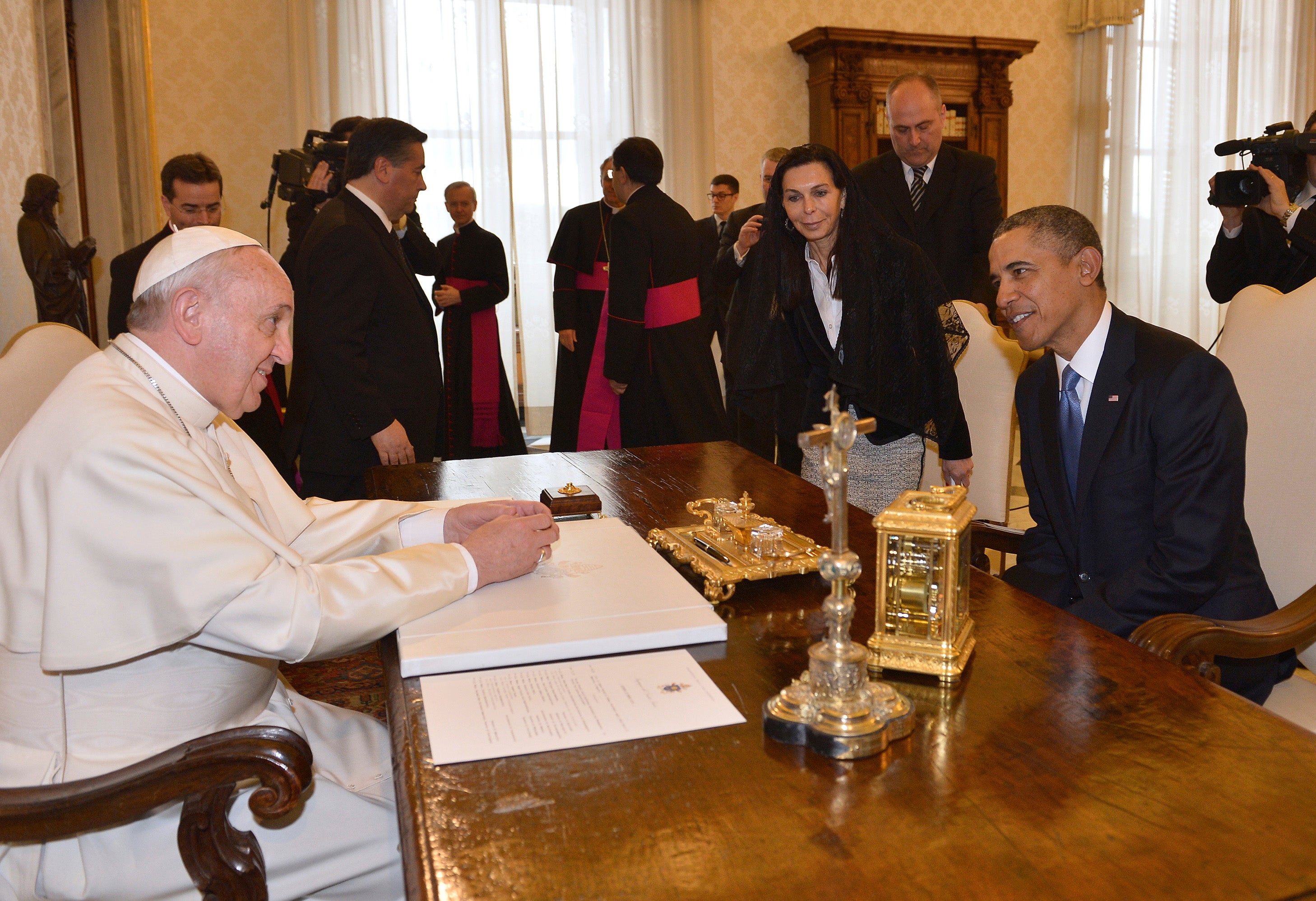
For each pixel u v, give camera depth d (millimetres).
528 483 2355
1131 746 1031
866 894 805
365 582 1364
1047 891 803
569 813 926
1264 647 1482
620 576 1531
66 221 4602
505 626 1321
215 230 1555
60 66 4516
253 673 1574
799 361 2846
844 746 1007
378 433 3164
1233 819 896
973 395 3053
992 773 984
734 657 1278
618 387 4590
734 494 2182
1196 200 9273
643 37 7820
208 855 1186
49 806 1141
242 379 1570
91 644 1313
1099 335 1910
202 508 1351
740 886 819
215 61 6980
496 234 7207
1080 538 1916
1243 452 1757
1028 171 8945
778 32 8156
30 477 1412
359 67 7215
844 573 1025
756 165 8219
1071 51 8922
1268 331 2045
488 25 7430
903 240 2656
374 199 3295
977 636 1342
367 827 1484
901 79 4113
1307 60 9500
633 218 4383
